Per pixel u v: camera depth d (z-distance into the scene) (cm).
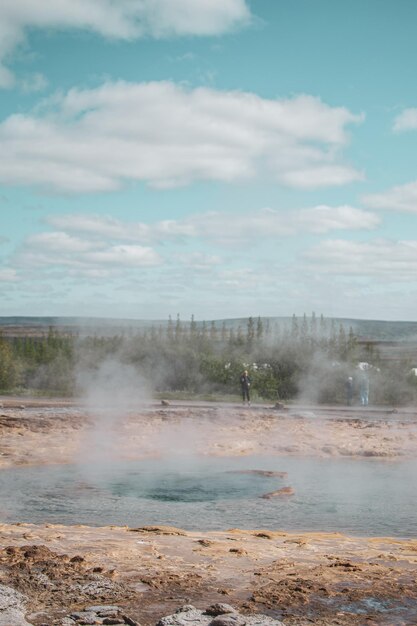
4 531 823
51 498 1205
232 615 497
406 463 1691
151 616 517
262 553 725
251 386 3428
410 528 998
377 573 642
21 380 3553
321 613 530
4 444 1805
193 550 732
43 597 558
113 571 629
